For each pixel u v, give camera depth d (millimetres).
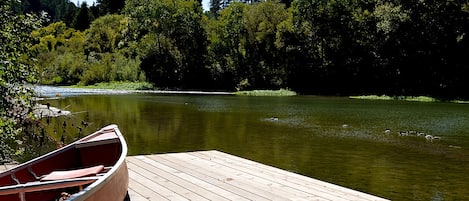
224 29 36531
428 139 10727
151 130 11961
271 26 34688
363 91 30766
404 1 28578
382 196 6055
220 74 35688
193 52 36656
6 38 4453
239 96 27469
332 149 9344
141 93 29688
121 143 4449
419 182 6785
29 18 4672
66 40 44688
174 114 15984
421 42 28734
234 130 12000
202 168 5469
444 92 28031
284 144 9883
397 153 8953
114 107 18469
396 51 29609
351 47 31422
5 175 3836
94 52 40844
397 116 15695
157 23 37156
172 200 4105
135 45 38906
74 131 10828
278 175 5113
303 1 32625
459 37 27000
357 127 12734
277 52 34531
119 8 60625
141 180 4848
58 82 37188
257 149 9305
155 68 36594
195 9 39844
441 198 5996
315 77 32875
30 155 7523
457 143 10156
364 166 7812
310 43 32719
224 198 4176
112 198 3248
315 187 4590
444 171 7496
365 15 30859
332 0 31438
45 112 12398
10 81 4523
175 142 10141
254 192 4383
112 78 36938
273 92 30469
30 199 3764
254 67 34969
